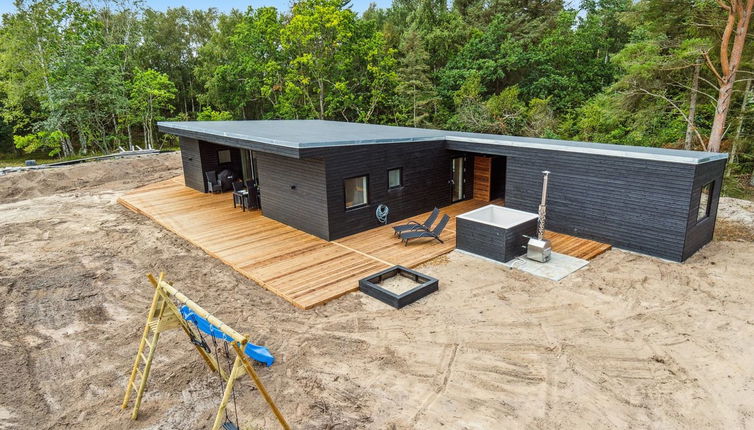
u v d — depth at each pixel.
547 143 10.87
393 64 30.47
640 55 18.02
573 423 4.66
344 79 31.52
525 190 11.09
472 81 27.53
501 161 14.03
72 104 26.98
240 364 3.96
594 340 6.18
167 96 31.39
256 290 8.04
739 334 6.27
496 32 30.09
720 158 9.26
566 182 10.24
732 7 14.41
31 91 26.70
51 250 10.37
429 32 34.47
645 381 5.31
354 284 8.03
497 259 9.04
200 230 11.41
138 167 20.59
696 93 17.91
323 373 5.59
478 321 6.76
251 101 35.00
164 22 38.25
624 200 9.38
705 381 5.29
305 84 30.20
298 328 6.69
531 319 6.79
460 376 5.46
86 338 6.64
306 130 13.23
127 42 32.88
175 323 4.83
